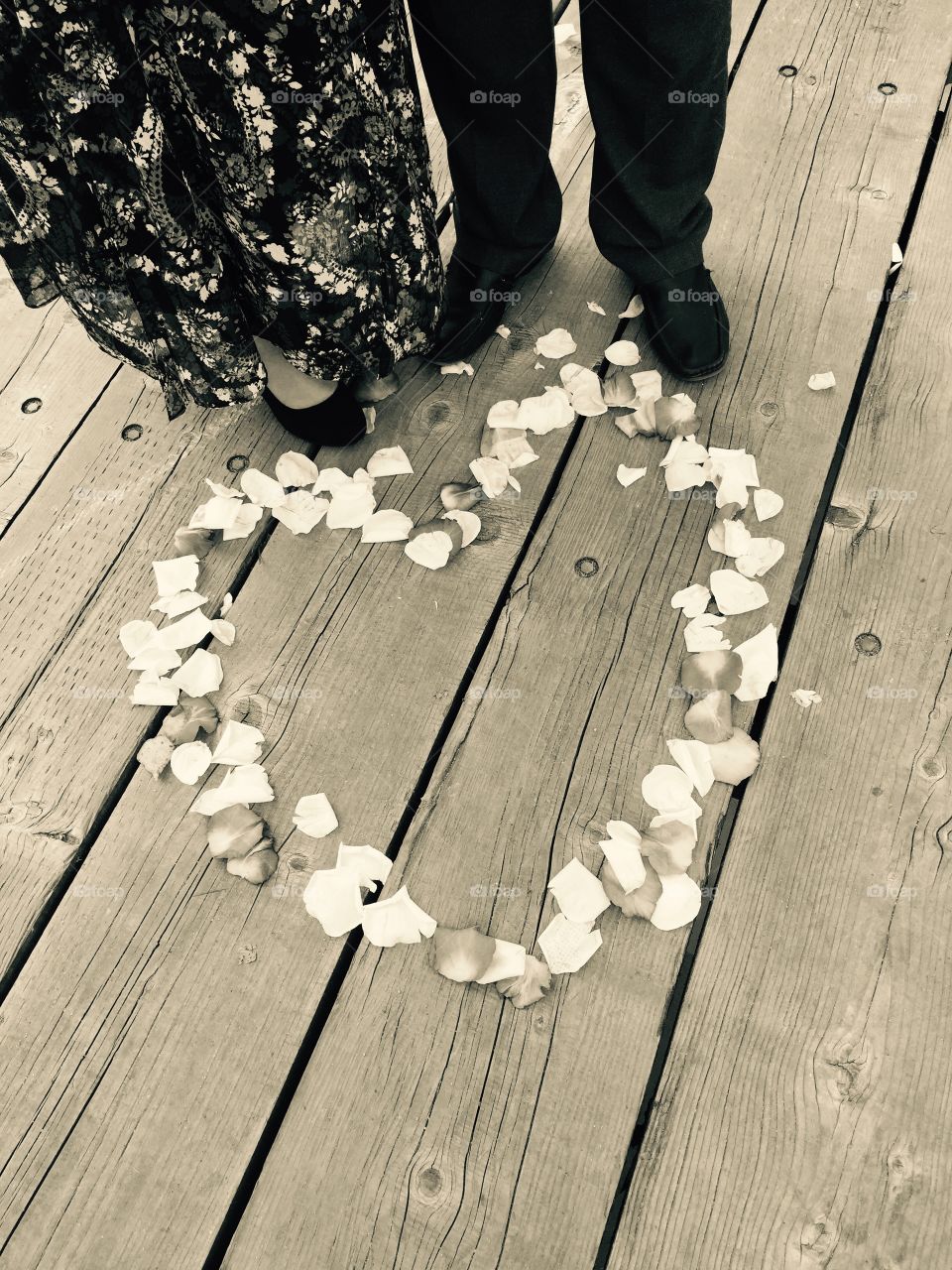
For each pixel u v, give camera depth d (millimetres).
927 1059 1030
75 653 1305
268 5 969
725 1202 992
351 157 1107
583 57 1227
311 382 1353
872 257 1515
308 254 1138
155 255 1156
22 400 1510
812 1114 1017
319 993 1098
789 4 1772
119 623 1322
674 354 1423
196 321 1214
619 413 1419
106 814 1212
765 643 1226
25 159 1099
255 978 1104
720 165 1619
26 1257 1011
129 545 1377
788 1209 985
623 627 1263
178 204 1121
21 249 1273
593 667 1239
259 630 1298
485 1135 1026
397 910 1112
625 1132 1019
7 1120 1062
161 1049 1082
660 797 1150
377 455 1400
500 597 1300
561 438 1405
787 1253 970
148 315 1217
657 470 1370
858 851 1122
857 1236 972
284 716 1238
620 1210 1003
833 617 1250
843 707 1197
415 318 1296
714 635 1234
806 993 1064
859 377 1433
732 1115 1021
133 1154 1042
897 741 1173
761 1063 1039
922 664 1215
